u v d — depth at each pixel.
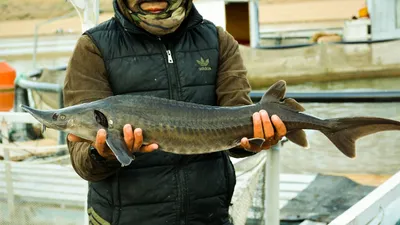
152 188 2.75
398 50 13.01
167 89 2.82
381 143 8.65
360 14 16.64
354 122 2.82
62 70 12.53
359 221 3.15
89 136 2.57
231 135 2.76
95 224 2.85
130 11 2.77
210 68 2.91
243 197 4.04
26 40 38.28
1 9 46.56
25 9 47.03
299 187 6.00
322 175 6.39
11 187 4.79
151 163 2.76
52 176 5.07
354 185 6.01
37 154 5.77
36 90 10.40
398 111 8.71
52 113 2.57
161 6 2.76
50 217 4.71
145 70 2.80
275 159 3.93
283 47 15.38
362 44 13.14
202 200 2.80
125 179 2.76
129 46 2.82
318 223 5.08
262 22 31.73
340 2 36.09
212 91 2.92
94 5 3.83
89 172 2.70
